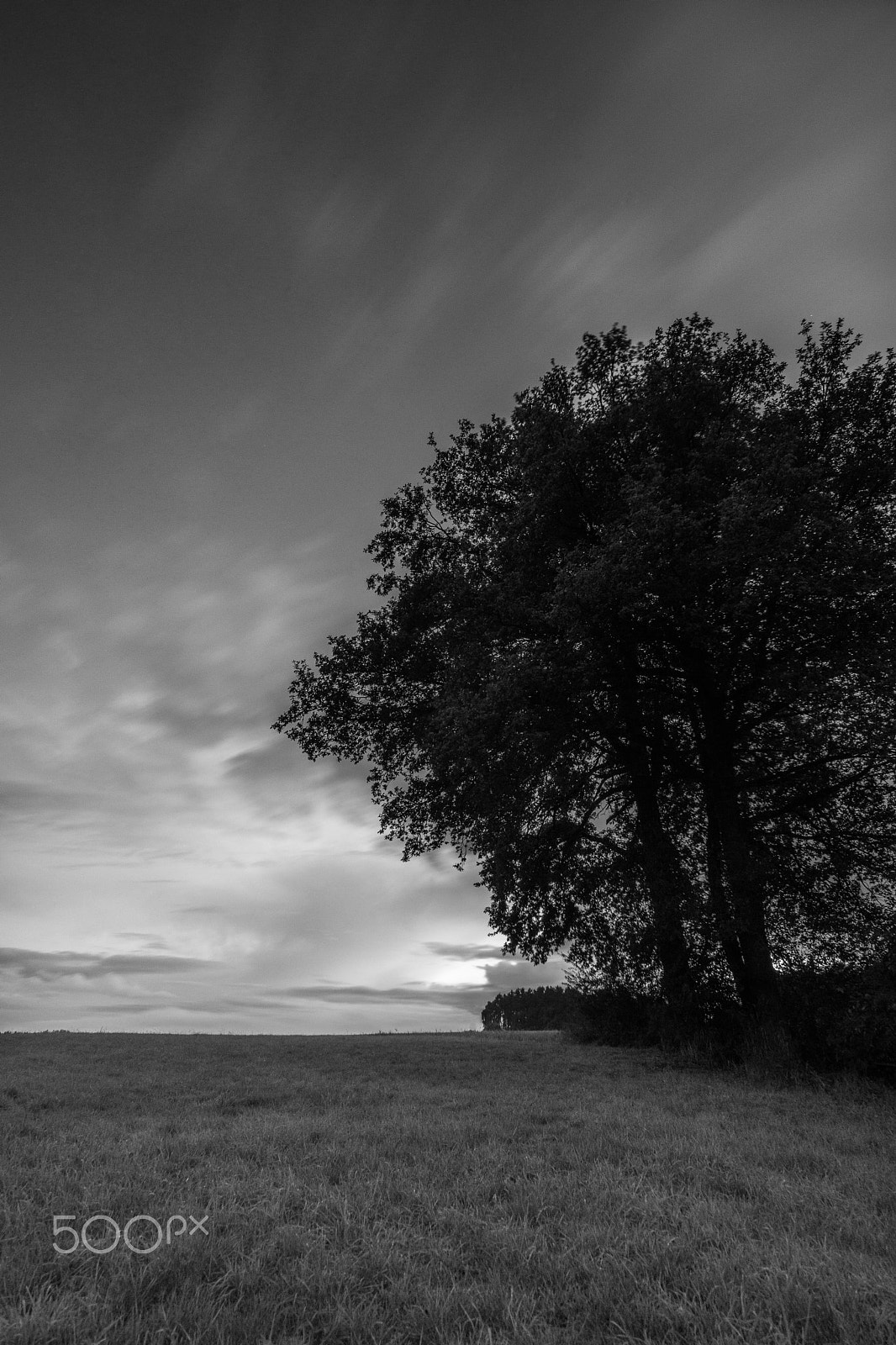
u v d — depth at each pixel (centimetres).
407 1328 418
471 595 2370
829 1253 521
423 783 2756
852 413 2209
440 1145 885
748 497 1773
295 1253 521
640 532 1858
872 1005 1738
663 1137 955
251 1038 3014
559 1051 2394
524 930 2562
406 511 2777
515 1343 397
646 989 2486
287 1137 904
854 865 2230
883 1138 1034
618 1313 428
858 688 1959
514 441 2392
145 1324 412
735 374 2377
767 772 2362
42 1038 2909
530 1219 611
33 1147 854
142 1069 1812
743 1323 419
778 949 2155
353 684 2767
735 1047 2053
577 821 2558
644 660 2350
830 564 1856
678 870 2302
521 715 1944
